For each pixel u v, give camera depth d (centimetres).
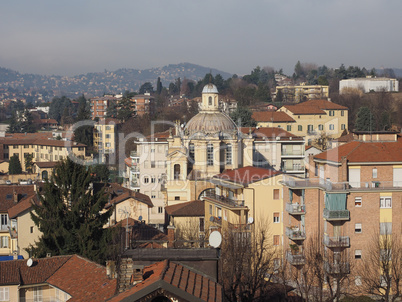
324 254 9306
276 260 10031
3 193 12238
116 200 12988
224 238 9119
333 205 9306
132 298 3797
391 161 9719
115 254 8038
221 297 4159
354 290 9156
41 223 9688
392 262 8600
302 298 8369
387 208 9456
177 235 11069
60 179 10050
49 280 6938
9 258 10438
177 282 3991
